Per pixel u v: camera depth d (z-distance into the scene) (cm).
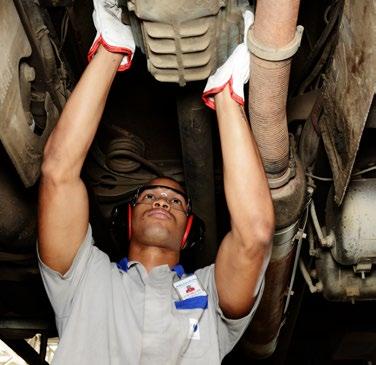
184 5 178
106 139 328
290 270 294
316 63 275
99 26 203
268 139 212
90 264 212
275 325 323
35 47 227
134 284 214
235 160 201
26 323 374
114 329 200
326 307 464
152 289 210
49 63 239
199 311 208
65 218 207
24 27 221
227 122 202
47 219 206
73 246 209
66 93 258
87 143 206
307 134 262
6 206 257
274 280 285
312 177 267
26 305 360
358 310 465
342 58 209
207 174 278
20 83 219
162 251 240
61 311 207
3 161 258
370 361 485
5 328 373
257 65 190
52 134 208
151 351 198
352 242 263
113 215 278
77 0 267
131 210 257
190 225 259
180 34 185
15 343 380
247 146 202
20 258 300
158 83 308
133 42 203
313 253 289
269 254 206
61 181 205
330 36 260
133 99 316
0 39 200
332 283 290
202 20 184
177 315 207
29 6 233
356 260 269
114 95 314
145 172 331
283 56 185
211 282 217
